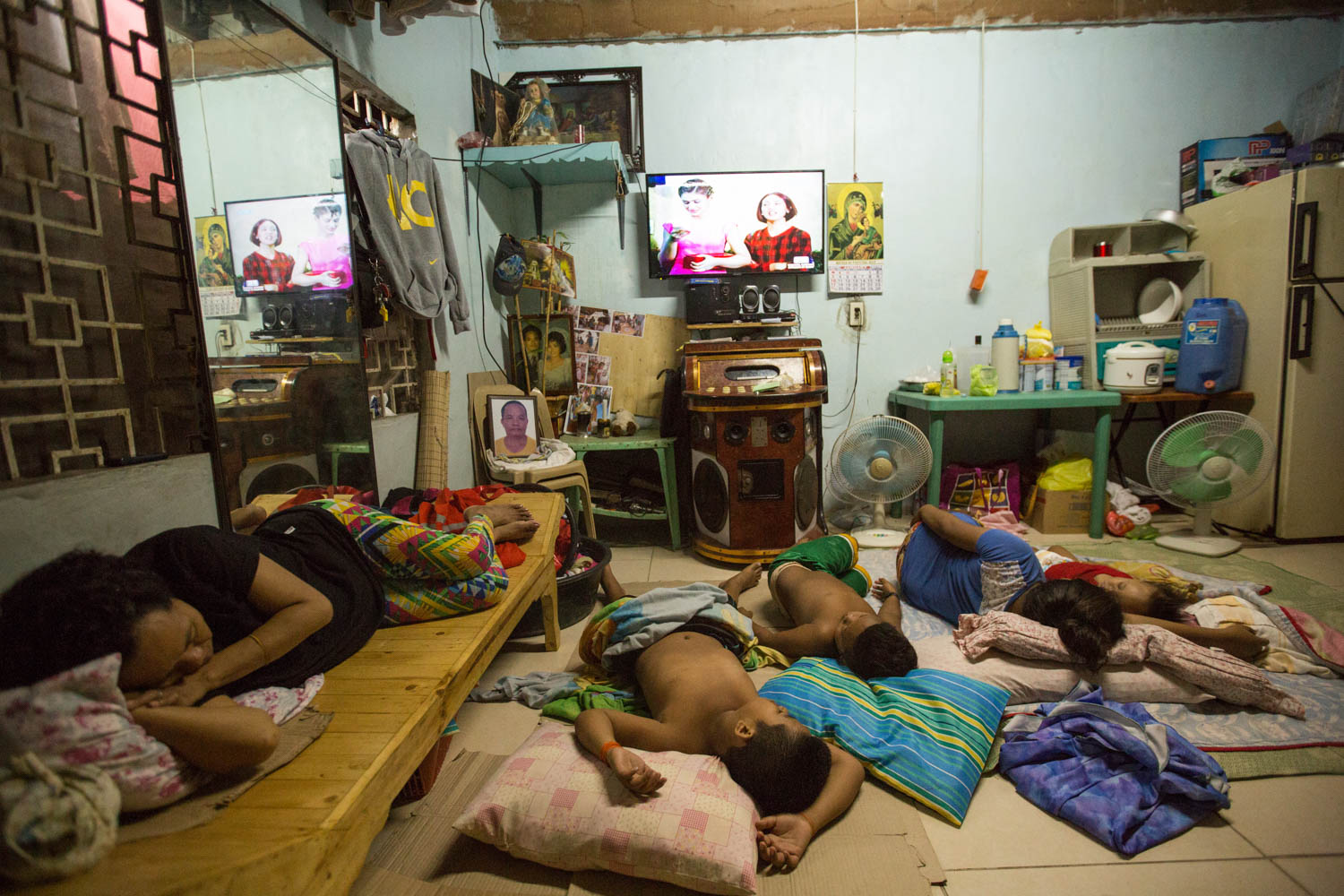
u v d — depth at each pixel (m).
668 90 3.68
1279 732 1.61
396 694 1.21
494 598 1.63
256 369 1.71
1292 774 1.50
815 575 2.28
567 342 3.61
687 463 3.58
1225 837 1.33
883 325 3.83
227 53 1.61
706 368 3.20
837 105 3.68
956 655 1.83
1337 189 2.96
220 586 1.09
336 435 2.04
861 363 3.86
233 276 1.63
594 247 3.82
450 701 1.27
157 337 1.32
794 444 3.00
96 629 0.81
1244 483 2.90
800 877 1.23
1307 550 3.03
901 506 3.78
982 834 1.37
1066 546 3.19
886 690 1.72
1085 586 1.83
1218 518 3.45
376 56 2.40
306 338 1.91
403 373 2.59
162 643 0.89
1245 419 2.82
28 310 1.07
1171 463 2.98
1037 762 1.54
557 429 3.64
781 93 3.67
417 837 1.38
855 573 2.53
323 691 1.22
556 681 1.97
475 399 3.15
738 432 2.99
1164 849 1.31
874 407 3.89
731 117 3.69
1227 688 1.68
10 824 0.68
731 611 1.99
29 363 1.08
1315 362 3.04
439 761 1.52
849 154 3.71
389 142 2.39
